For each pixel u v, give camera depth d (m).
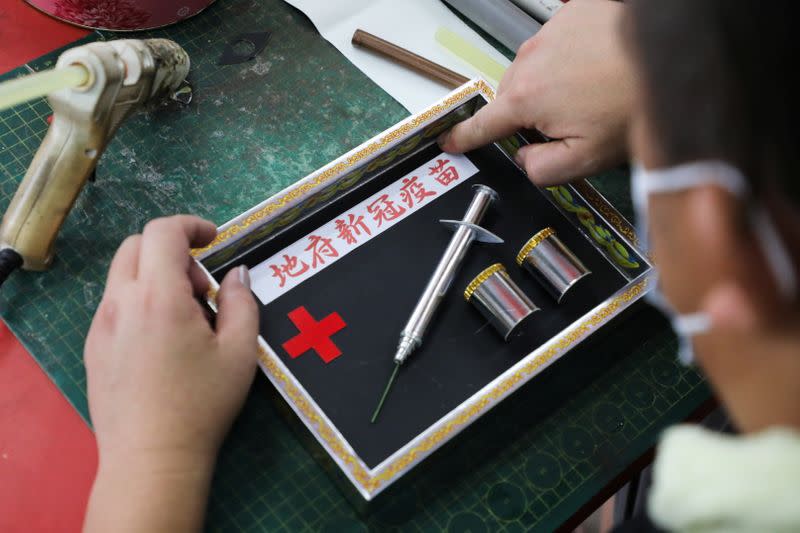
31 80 0.64
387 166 0.82
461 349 0.74
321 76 0.91
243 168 0.85
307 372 0.72
